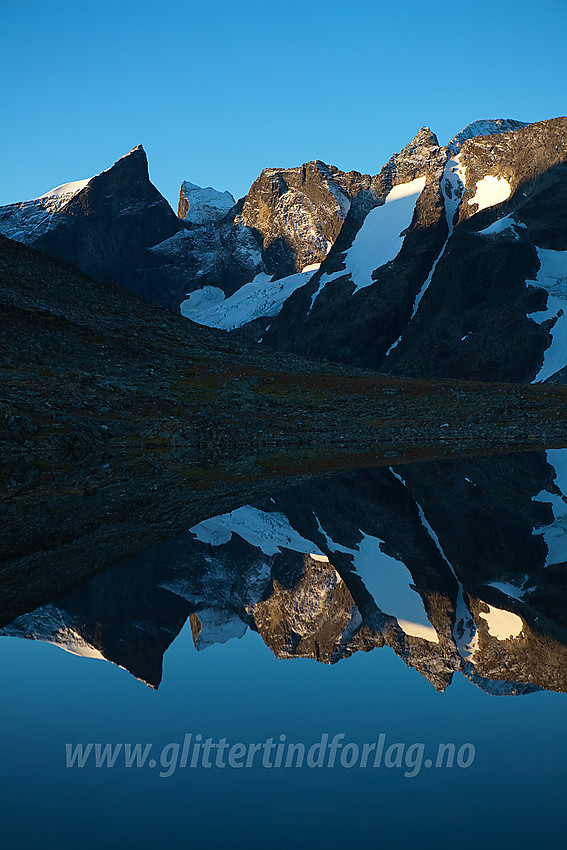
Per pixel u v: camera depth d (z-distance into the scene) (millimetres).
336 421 52656
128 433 43844
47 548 18344
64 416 42906
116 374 56125
